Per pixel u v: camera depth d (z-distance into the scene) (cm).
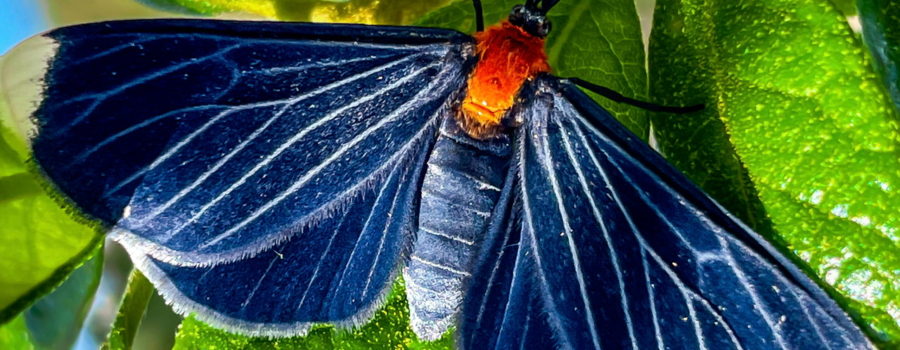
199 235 6
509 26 6
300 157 6
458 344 6
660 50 6
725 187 6
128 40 6
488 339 6
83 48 6
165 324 7
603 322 6
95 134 6
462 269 6
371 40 6
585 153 6
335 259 7
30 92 6
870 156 6
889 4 6
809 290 6
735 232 6
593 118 6
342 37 6
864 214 6
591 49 6
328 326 7
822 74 6
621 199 6
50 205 6
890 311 6
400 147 6
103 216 6
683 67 6
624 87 6
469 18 7
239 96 6
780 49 6
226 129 6
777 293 6
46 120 6
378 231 7
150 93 6
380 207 7
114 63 6
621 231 6
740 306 6
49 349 7
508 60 6
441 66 6
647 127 6
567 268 6
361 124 6
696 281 6
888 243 6
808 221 6
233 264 6
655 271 6
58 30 6
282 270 6
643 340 6
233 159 6
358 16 7
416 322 6
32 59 6
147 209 6
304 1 7
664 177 6
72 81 6
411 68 6
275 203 6
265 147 6
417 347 7
